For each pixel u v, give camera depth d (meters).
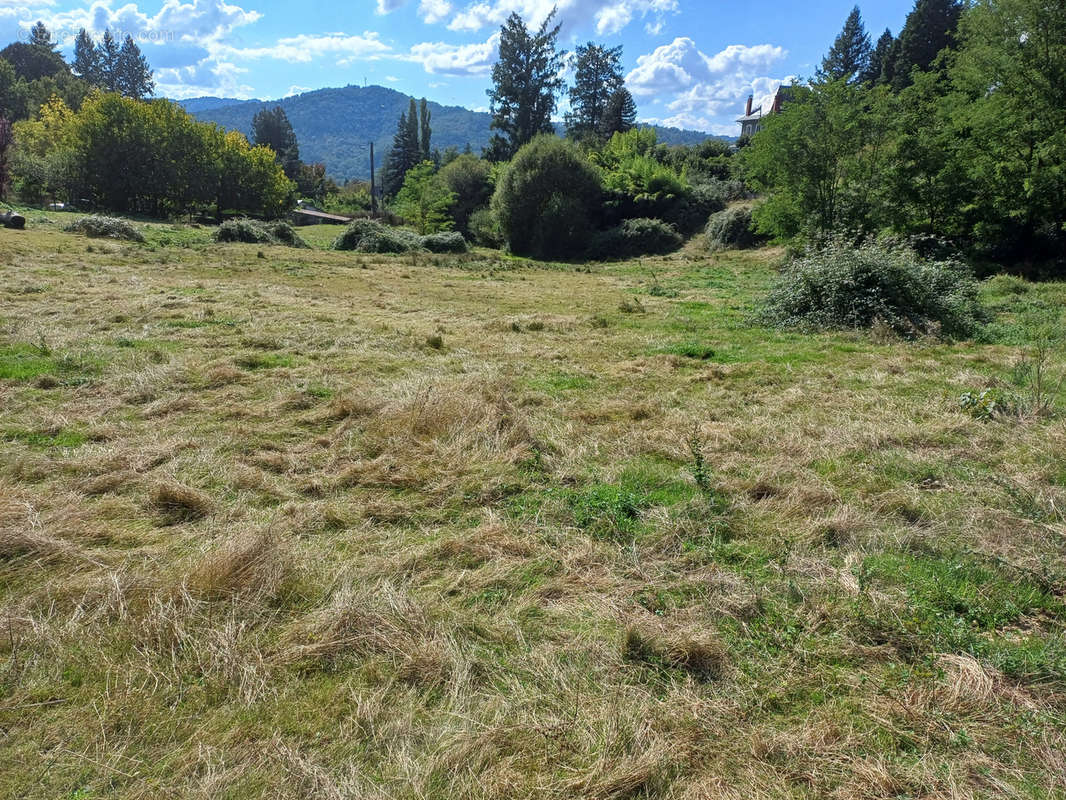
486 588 3.43
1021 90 19.55
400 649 2.86
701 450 5.43
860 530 4.07
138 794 2.13
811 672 2.83
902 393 7.41
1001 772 2.35
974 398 6.62
